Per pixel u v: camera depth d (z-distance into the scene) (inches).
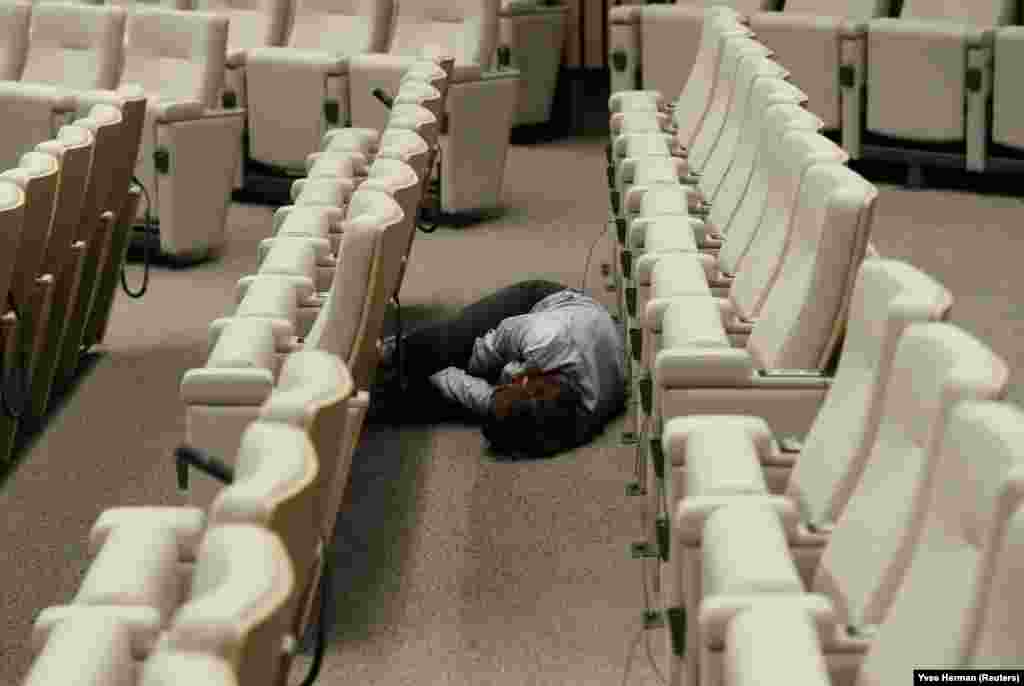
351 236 143.1
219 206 309.7
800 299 144.6
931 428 96.6
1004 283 270.1
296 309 173.2
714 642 90.6
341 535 178.2
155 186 301.3
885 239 304.3
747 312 168.9
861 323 121.2
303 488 84.5
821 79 354.3
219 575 73.2
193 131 300.8
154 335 263.1
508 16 414.9
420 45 352.5
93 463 204.2
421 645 151.6
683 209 198.5
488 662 148.0
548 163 403.5
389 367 217.3
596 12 457.4
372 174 179.9
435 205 323.3
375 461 202.5
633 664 146.7
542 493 190.7
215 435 142.6
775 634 82.4
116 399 230.2
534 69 425.7
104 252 235.9
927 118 342.0
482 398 211.6
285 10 374.6
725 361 137.9
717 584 94.5
